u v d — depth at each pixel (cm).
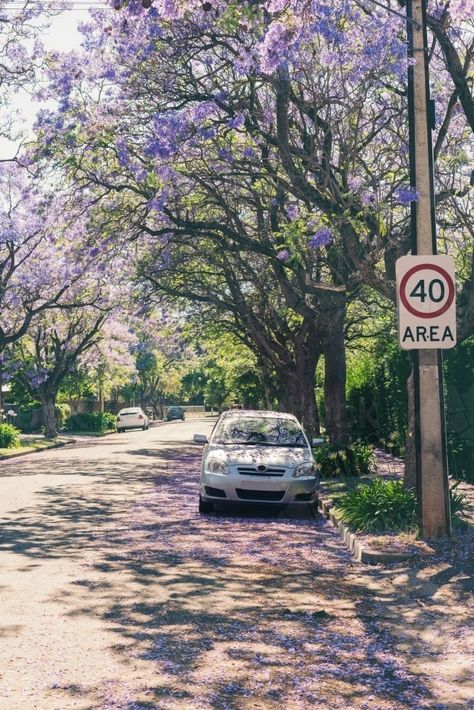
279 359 3003
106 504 1588
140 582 889
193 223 1883
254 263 2814
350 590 884
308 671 607
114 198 2127
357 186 1366
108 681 570
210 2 1123
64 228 2095
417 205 1084
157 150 1542
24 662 611
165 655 633
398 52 1163
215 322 3456
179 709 520
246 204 2002
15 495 1747
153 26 1488
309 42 1340
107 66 1752
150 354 9162
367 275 1327
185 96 1650
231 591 860
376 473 1989
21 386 6053
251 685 571
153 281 2770
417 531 1098
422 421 1082
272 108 1669
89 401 8081
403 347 1070
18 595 821
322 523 1364
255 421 1573
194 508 1529
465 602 805
